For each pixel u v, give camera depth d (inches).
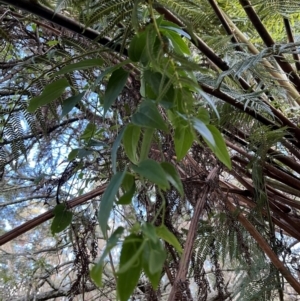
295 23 33.7
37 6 15.6
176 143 13.2
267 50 23.2
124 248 8.6
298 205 30.4
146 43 11.2
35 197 40.5
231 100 21.8
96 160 26.1
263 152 25.4
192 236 19.0
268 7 26.7
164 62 11.3
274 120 25.9
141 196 23.5
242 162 29.2
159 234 9.7
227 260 40.8
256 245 30.3
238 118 26.0
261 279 28.4
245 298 28.2
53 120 29.4
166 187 9.2
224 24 25.5
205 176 25.0
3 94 27.3
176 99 11.6
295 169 27.9
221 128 26.3
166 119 21.8
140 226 8.5
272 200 31.1
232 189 29.3
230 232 28.4
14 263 48.0
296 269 27.9
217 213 30.7
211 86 22.9
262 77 24.6
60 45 26.7
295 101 29.8
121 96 22.8
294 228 29.5
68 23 16.2
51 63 22.6
